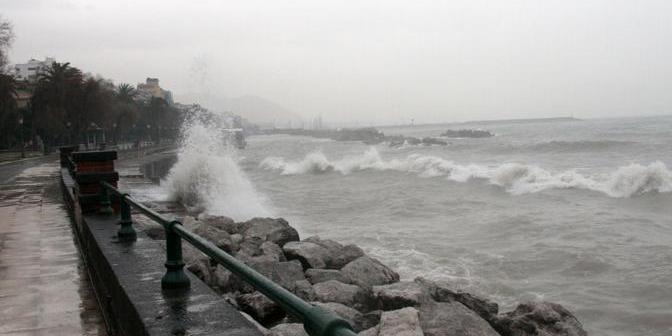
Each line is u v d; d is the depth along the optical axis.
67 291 6.10
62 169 19.75
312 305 1.81
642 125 152.50
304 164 39.09
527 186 23.53
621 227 14.62
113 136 100.00
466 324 5.98
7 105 52.12
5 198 15.59
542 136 112.25
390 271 8.77
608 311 8.39
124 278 4.19
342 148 101.12
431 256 12.05
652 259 10.97
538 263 11.16
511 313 7.11
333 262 9.41
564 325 6.61
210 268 8.04
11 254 7.96
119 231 5.88
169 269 3.88
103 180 8.50
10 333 4.82
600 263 10.87
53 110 60.56
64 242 8.83
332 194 25.48
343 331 1.58
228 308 3.40
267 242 9.91
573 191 22.00
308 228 16.36
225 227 11.65
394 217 18.34
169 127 128.50
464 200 21.39
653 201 19.00
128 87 105.31
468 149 70.19
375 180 30.73
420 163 33.31
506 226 15.41
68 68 64.31
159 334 2.98
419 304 6.68
